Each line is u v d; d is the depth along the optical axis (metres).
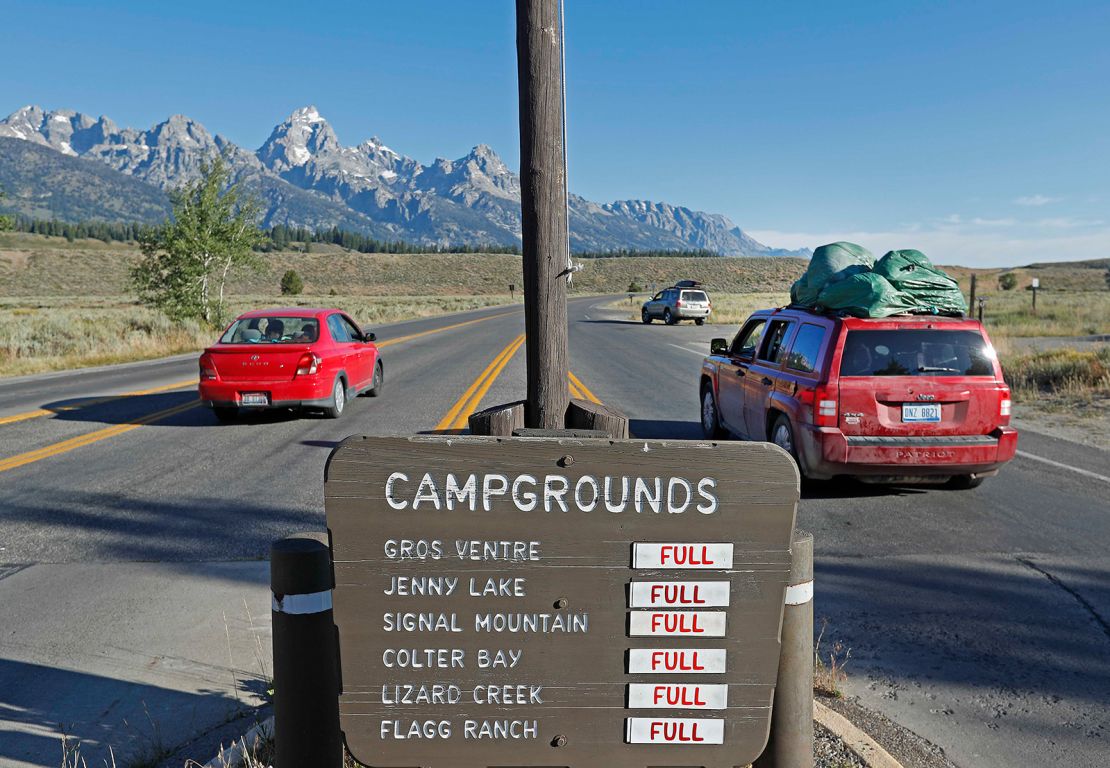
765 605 2.35
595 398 14.51
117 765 3.45
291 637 2.48
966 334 7.48
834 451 7.29
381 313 55.16
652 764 2.38
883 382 7.30
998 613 5.05
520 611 2.33
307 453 9.82
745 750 2.38
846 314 7.63
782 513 2.32
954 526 6.88
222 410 12.09
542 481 2.31
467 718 2.35
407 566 2.31
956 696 4.03
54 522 6.89
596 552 2.33
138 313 37.44
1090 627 4.83
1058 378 15.90
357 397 14.66
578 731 2.37
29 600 5.21
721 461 2.31
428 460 2.29
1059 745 3.59
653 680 2.36
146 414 12.98
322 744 2.52
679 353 24.66
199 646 4.56
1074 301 49.53
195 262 31.08
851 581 5.61
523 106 3.49
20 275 146.25
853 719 3.81
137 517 7.04
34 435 11.08
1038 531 6.71
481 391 15.48
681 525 2.32
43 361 21.36
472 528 2.31
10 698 3.99
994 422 7.41
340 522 2.29
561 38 3.51
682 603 2.34
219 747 3.52
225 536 6.52
